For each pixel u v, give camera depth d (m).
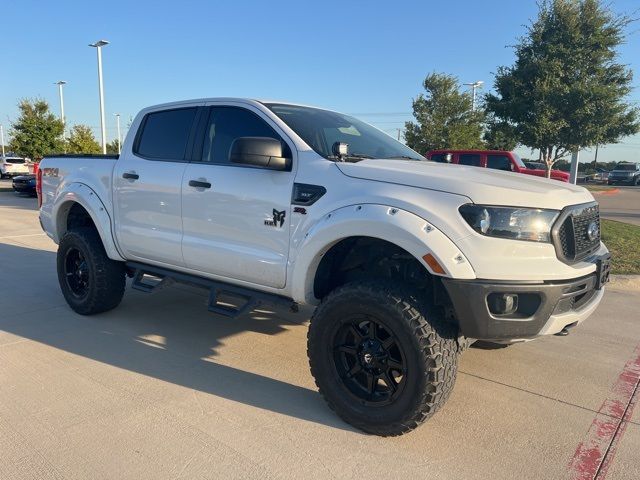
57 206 5.35
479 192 2.87
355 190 3.19
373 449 3.00
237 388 3.73
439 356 2.90
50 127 31.11
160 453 2.89
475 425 3.31
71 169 5.28
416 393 2.93
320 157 3.47
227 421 3.26
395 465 2.85
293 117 3.89
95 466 2.76
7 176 36.28
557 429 3.28
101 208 4.84
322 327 3.22
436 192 2.96
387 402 3.06
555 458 2.96
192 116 4.33
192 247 4.07
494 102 13.99
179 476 2.70
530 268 2.82
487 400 3.65
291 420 3.30
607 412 3.52
